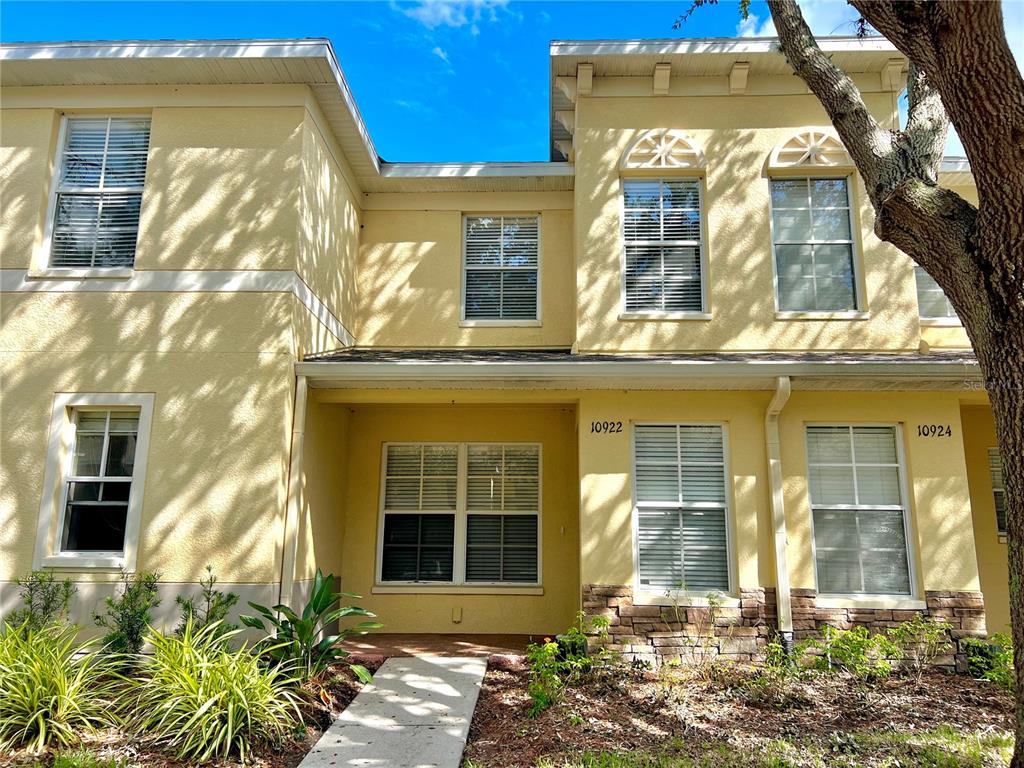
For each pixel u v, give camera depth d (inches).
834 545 301.4
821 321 331.9
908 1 172.1
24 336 296.8
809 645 265.9
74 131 320.5
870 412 307.3
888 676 265.4
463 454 378.3
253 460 285.4
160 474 285.4
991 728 213.3
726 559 302.2
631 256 349.4
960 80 163.2
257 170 308.2
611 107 357.7
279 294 297.6
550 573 363.3
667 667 274.4
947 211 187.2
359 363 296.0
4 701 204.7
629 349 335.3
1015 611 165.3
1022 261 166.6
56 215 312.8
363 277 403.9
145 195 307.1
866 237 337.7
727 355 324.5
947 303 384.5
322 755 200.8
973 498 361.1
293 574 286.5
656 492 308.8
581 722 223.8
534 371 292.7
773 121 350.6
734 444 306.7
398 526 373.4
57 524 284.7
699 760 193.3
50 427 289.6
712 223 343.0
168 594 275.7
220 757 197.3
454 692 251.9
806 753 197.3
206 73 309.4
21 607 273.4
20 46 300.8
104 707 218.7
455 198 410.3
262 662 254.5
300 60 301.3
